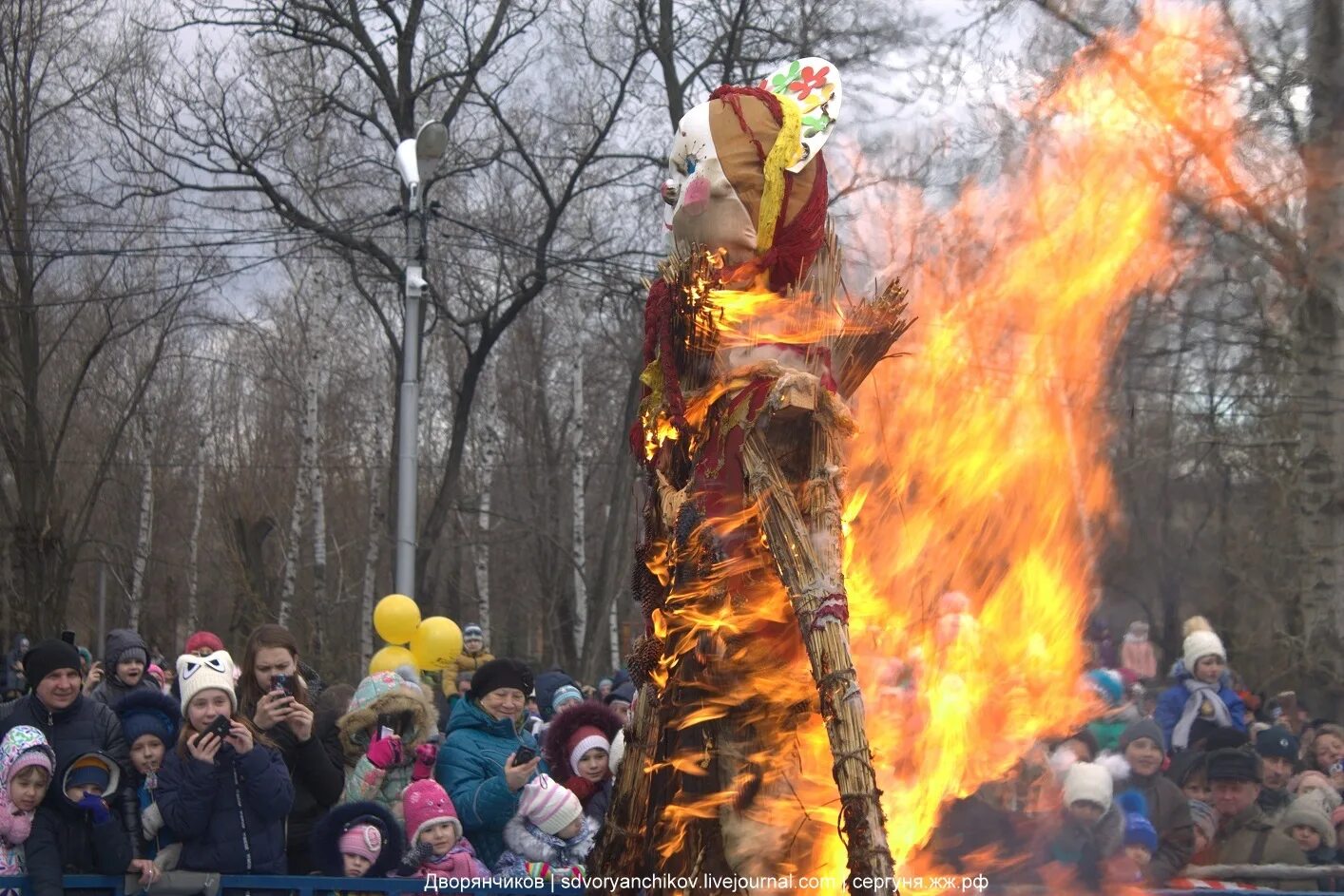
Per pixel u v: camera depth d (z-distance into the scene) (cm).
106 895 508
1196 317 1091
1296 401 1091
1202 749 661
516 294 2377
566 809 554
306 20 2292
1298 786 681
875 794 279
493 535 3178
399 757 603
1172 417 1406
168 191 2264
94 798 507
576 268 2472
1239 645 1348
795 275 343
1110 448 1253
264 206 2344
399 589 1306
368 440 3609
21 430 2497
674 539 338
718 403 329
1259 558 1373
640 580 363
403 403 1333
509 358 3325
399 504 1322
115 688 732
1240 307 1105
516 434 3669
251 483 3250
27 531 2316
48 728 536
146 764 556
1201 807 618
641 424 359
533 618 3797
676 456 352
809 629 295
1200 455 1440
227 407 3897
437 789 547
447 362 3297
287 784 524
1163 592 1423
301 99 2292
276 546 3422
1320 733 817
